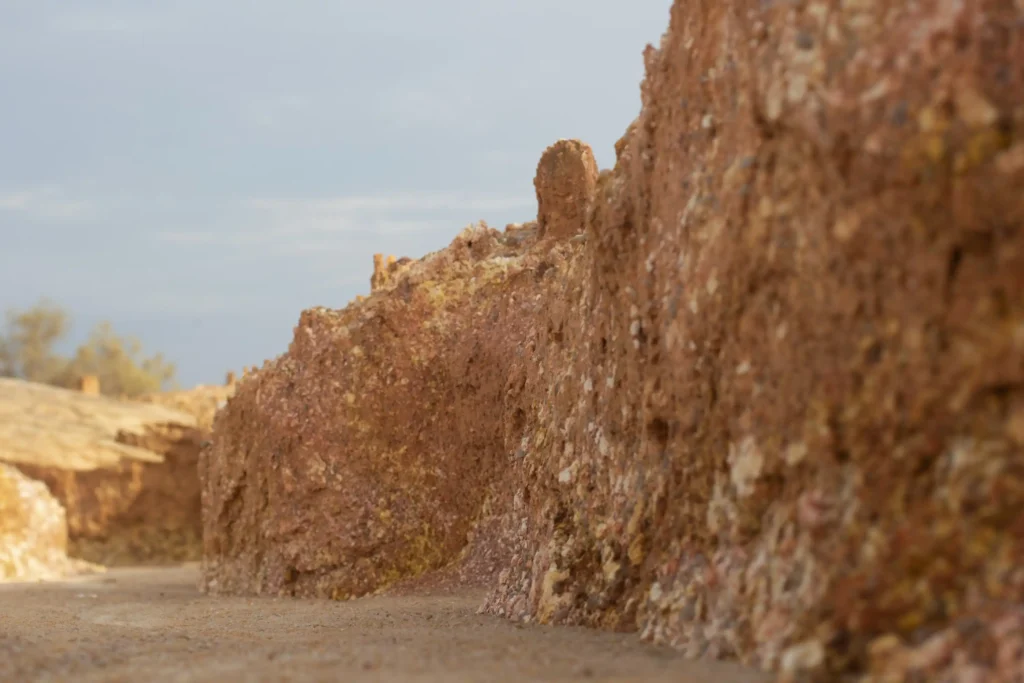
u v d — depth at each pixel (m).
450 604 15.43
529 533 12.98
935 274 6.24
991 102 6.05
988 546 5.90
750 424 7.87
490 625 11.59
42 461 43.41
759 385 7.79
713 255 8.44
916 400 6.30
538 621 11.30
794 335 7.30
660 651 8.33
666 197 9.72
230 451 23.36
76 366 86.62
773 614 7.09
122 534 43.97
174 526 44.91
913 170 6.31
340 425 20.45
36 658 9.60
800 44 7.25
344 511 20.05
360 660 8.64
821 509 6.83
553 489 12.22
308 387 21.02
